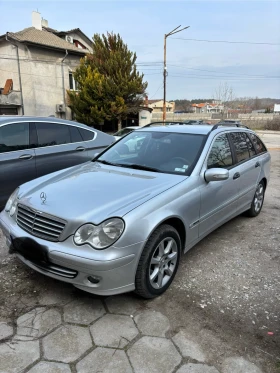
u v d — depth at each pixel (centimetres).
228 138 403
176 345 218
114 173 325
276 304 268
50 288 280
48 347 212
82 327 232
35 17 2577
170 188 286
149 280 257
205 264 335
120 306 258
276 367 203
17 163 447
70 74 2400
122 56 2242
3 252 347
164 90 2542
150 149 369
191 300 270
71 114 2398
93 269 227
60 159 503
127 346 215
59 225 242
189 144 357
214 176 315
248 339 226
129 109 2281
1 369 194
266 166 499
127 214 240
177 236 283
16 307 253
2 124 441
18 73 2147
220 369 200
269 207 555
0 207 433
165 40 2470
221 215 370
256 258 353
